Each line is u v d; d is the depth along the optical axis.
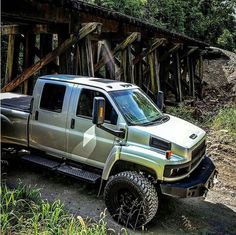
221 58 21.08
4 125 5.35
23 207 4.04
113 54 8.89
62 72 6.99
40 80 5.07
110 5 17.53
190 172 4.21
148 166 3.99
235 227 4.44
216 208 4.96
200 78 17.73
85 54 7.09
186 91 16.31
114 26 8.63
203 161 4.81
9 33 8.16
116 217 4.22
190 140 4.24
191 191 4.02
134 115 4.46
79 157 4.71
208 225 4.44
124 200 4.18
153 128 4.28
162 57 13.05
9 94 6.59
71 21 6.73
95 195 4.93
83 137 4.59
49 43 8.45
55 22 6.68
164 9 24.38
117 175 4.14
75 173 4.61
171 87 14.37
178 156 4.01
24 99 6.07
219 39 28.75
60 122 4.81
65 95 4.78
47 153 5.07
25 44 8.23
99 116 3.97
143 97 5.07
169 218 4.53
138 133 4.16
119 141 4.28
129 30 9.45
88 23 6.85
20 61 12.71
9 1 5.32
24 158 5.08
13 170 5.59
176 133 4.29
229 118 9.91
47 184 5.18
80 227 3.83
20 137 5.29
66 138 4.76
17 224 3.61
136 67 11.27
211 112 13.45
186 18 27.91
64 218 3.86
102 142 4.43
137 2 19.09
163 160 3.91
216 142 8.12
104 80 5.07
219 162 6.92
